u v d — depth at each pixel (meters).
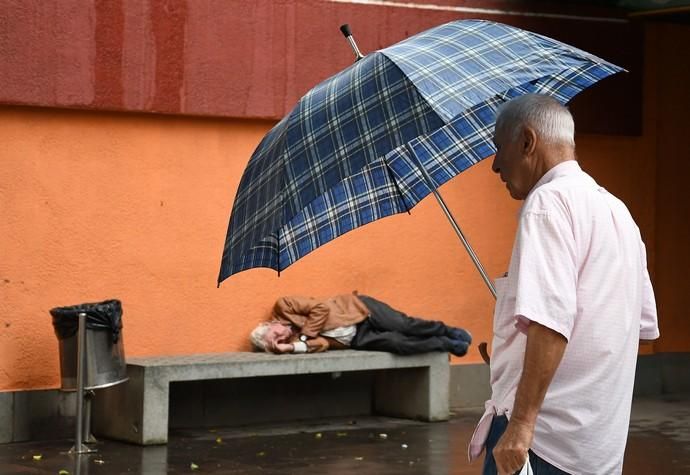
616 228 5.25
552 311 4.96
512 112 5.43
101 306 13.09
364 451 13.32
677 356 19.09
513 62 6.35
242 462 12.53
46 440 13.82
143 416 13.38
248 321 15.28
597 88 18.06
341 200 7.07
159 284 14.70
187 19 14.67
